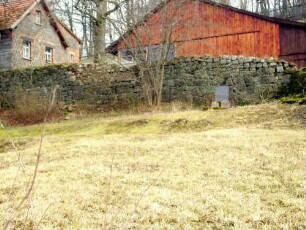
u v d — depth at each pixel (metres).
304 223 4.87
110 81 19.62
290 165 7.77
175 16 22.30
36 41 32.03
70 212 5.27
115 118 16.33
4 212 5.22
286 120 12.62
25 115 19.23
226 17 24.55
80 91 20.05
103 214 5.16
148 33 19.73
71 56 38.53
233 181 6.80
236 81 17.44
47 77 20.75
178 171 7.52
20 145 12.52
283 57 23.28
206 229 4.69
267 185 6.54
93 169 7.78
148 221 4.93
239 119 13.41
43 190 6.34
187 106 17.31
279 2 46.19
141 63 18.73
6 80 21.81
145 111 17.48
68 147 10.60
